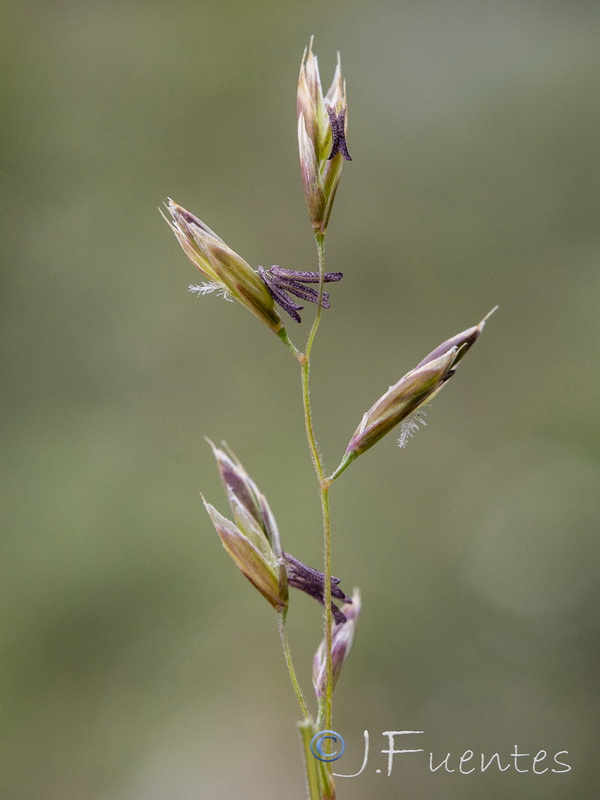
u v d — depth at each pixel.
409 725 0.23
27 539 0.28
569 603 0.25
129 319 0.33
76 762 0.23
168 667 0.26
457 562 0.28
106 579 0.27
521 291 0.33
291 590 0.27
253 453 0.30
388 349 0.32
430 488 0.30
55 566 0.27
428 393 0.10
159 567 0.28
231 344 0.33
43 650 0.26
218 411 0.31
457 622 0.26
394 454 0.30
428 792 0.21
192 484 0.30
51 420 0.31
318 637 0.26
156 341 0.33
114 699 0.25
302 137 0.10
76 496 0.29
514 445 0.30
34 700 0.25
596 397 0.31
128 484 0.30
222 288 0.10
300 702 0.10
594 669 0.24
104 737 0.24
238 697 0.24
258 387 0.32
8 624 0.26
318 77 0.10
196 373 0.32
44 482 0.30
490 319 0.33
